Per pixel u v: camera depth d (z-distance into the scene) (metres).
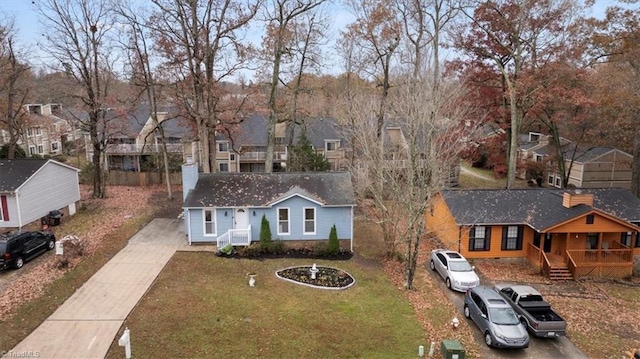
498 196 26.28
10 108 34.91
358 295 18.73
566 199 23.94
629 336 17.08
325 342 14.80
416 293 19.67
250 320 15.85
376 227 29.05
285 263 21.95
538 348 15.93
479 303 16.94
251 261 22.02
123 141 46.00
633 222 24.05
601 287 21.94
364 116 27.94
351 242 24.48
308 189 25.52
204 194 24.59
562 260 23.62
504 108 34.69
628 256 23.39
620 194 26.30
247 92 33.09
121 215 28.31
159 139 44.34
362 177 25.55
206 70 29.88
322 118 48.22
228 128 34.19
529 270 23.83
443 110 23.81
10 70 34.19
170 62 30.08
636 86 28.84
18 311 15.74
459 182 44.41
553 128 36.09
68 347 13.67
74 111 49.38
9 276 18.70
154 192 36.00
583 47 30.25
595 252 23.41
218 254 22.38
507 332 15.38
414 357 14.43
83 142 47.88
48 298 16.83
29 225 25.44
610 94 29.22
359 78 44.78
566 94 29.50
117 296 17.19
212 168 33.41
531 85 30.75
